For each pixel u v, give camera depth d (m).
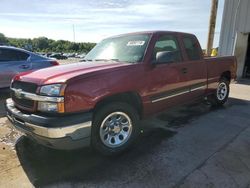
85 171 3.13
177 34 4.62
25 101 3.23
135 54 3.98
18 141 4.03
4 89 6.97
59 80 2.99
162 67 4.06
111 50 4.39
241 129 4.58
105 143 3.44
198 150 3.69
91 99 3.10
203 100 5.70
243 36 11.77
